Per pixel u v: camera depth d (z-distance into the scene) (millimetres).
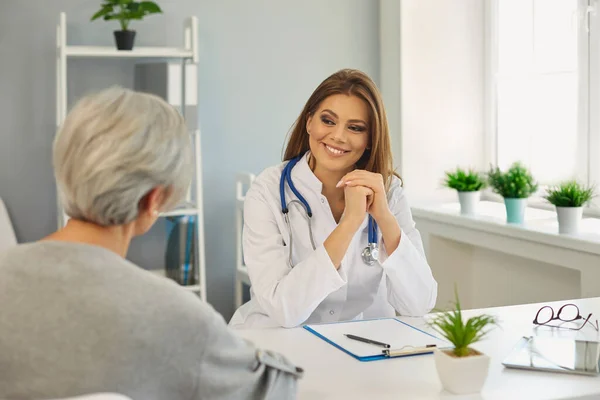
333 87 1915
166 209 1103
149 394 969
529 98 3477
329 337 1646
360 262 1966
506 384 1348
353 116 1902
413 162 3670
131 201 1032
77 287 968
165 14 3531
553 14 3311
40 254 999
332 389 1328
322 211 1985
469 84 3713
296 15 3721
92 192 1015
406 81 3631
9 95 3383
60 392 934
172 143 1055
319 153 1940
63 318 952
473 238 3168
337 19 3777
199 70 3605
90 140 1016
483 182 3275
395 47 3664
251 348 1108
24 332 950
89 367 938
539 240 2771
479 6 3693
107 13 3416
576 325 1741
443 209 3457
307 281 1759
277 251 1895
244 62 3666
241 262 3576
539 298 3145
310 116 1988
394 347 1558
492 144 3697
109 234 1065
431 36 3648
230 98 3660
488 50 3676
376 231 1957
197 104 3248
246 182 3428
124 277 996
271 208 1978
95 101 1044
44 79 3414
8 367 946
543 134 3410
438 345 1570
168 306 988
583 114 3154
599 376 1383
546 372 1410
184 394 998
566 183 2742
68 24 3424
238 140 3688
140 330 959
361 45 3822
